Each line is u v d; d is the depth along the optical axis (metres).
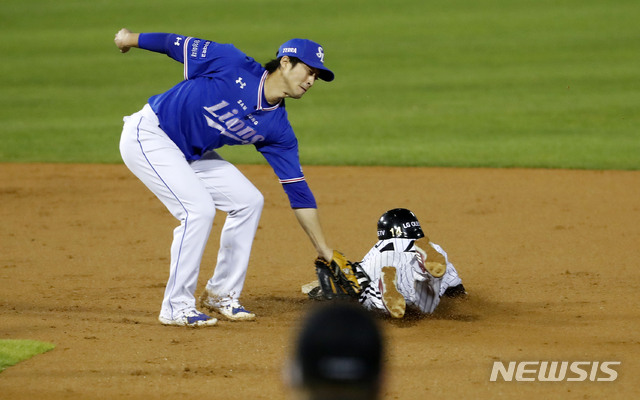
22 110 72.81
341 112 70.06
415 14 129.38
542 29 113.38
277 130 19.45
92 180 46.75
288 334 19.19
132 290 24.66
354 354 4.75
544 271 26.78
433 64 93.81
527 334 19.22
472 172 47.34
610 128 60.50
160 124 19.19
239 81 18.67
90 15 135.00
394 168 49.09
